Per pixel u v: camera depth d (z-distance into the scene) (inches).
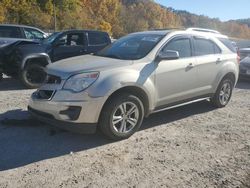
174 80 243.3
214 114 282.5
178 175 171.6
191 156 194.9
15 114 266.7
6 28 520.1
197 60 261.7
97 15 3727.9
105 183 162.6
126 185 161.0
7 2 2596.0
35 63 372.8
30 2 2839.6
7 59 375.6
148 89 223.6
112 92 204.7
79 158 189.5
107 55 247.8
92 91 199.6
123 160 187.8
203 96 276.1
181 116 273.0
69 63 225.0
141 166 180.9
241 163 187.0
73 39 415.8
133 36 265.6
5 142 209.6
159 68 231.6
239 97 358.9
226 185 162.4
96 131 221.5
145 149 203.6
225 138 225.5
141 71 221.9
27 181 163.0
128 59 229.6
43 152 196.5
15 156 190.2
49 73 216.7
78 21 3196.4
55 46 397.7
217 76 283.4
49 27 2822.3
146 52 234.5
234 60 301.0
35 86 374.6
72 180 164.7
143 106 224.8
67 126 202.2
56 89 205.6
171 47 246.4
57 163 182.9
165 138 222.8
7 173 170.4
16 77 384.2
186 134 231.5
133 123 220.4
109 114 206.1
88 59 234.1
